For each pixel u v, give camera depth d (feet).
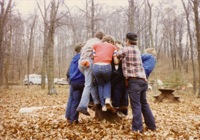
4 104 47.78
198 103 51.06
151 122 20.52
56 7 71.92
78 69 21.95
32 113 33.47
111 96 21.89
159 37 192.13
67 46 228.63
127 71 19.77
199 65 69.87
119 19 160.45
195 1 69.26
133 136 18.76
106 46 20.47
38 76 147.64
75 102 22.53
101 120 23.07
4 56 114.11
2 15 65.67
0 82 112.88
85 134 19.62
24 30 197.98
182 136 19.44
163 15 150.00
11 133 21.84
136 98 19.74
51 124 23.63
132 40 20.16
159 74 156.56
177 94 84.38
